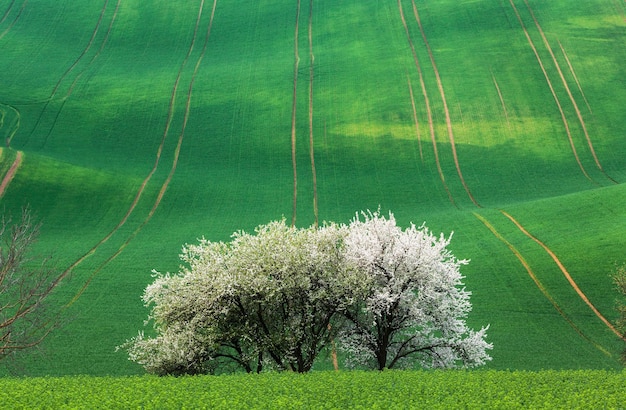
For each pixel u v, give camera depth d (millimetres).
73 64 116562
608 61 104750
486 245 60625
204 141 94750
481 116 95125
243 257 33156
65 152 91188
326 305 32938
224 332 32406
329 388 20797
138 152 92688
